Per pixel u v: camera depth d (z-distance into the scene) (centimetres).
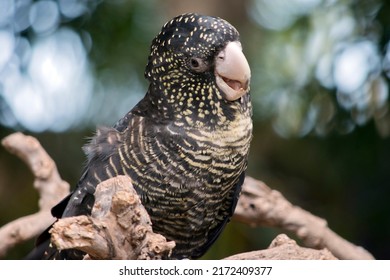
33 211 1124
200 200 647
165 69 642
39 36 1089
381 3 1034
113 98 1171
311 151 1194
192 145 632
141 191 638
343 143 1129
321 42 1102
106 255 495
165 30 646
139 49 1148
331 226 1203
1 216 1121
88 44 1127
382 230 1210
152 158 634
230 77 618
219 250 1067
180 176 634
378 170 1166
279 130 1228
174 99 640
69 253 677
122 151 642
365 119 1091
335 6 1086
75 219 484
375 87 1056
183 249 690
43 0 1094
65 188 814
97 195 509
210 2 1221
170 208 645
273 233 1105
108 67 1142
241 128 642
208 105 633
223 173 643
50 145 1145
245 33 1248
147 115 654
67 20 1104
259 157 1221
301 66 1152
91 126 1166
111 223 494
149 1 1163
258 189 777
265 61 1265
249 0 1264
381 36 1030
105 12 1123
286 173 1230
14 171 1139
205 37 622
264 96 1221
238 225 1084
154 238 499
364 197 1206
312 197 1225
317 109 1118
